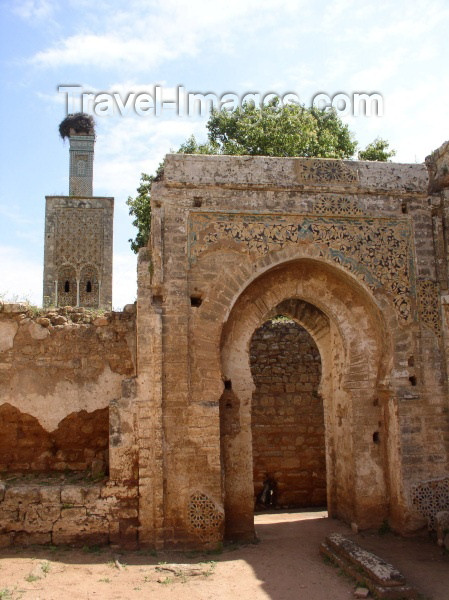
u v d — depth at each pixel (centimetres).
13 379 1102
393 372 1088
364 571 808
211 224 1081
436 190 1180
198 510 991
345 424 1175
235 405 1105
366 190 1132
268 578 835
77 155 4459
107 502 987
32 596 738
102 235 4059
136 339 1083
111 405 1015
